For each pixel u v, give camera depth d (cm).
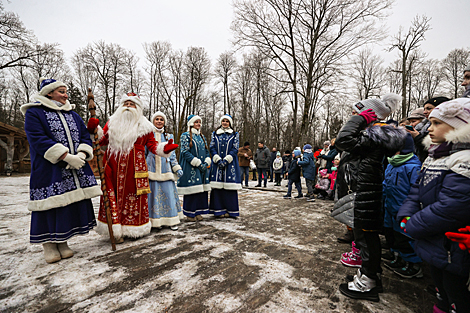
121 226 295
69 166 241
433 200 141
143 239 309
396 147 170
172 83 2645
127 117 305
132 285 195
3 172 1420
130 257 251
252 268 229
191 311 162
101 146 318
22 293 183
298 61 1360
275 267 232
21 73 2530
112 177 300
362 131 180
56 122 242
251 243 297
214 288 192
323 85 1452
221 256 255
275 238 319
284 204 577
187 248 277
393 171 229
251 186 990
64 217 238
